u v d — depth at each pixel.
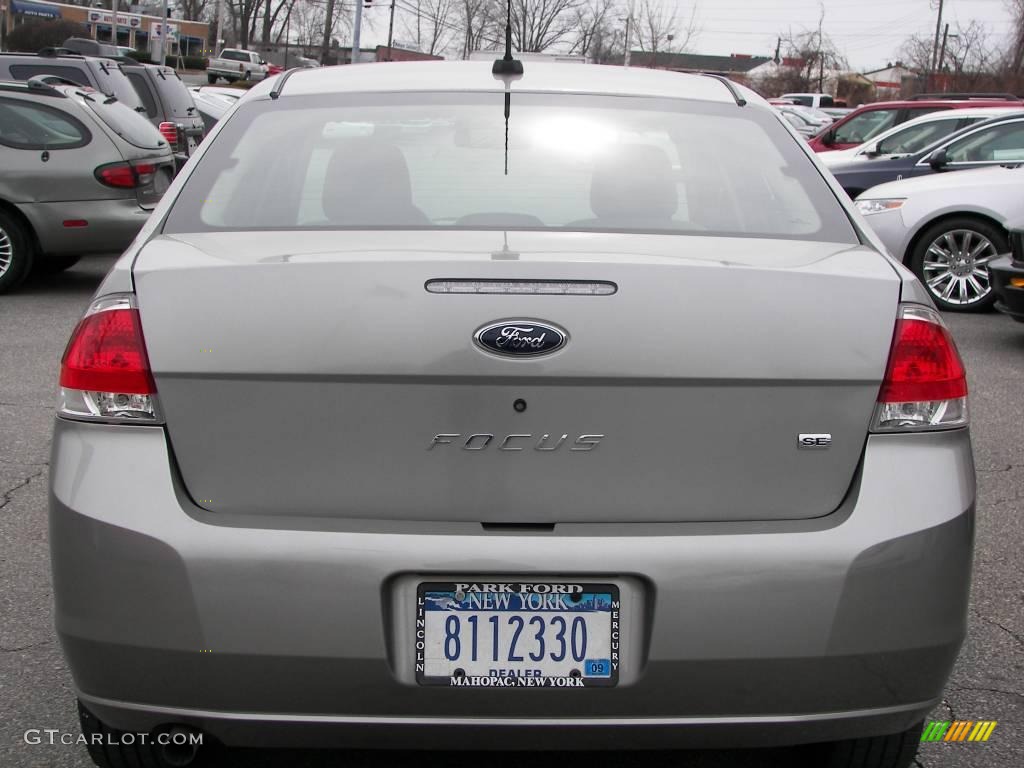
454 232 2.67
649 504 2.36
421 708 2.33
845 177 13.55
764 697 2.35
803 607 2.32
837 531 2.35
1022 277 8.25
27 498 5.10
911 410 2.41
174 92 16.34
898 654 2.37
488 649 2.33
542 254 2.42
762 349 2.34
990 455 5.99
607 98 3.30
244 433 2.35
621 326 2.32
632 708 2.34
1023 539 4.76
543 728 2.34
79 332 2.45
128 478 2.35
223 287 2.36
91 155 10.48
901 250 10.62
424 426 2.33
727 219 2.84
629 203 2.87
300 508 2.35
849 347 2.38
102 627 2.35
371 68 3.57
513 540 2.31
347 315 2.32
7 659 3.57
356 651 2.30
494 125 3.13
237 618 2.30
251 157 3.01
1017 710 3.35
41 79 10.87
